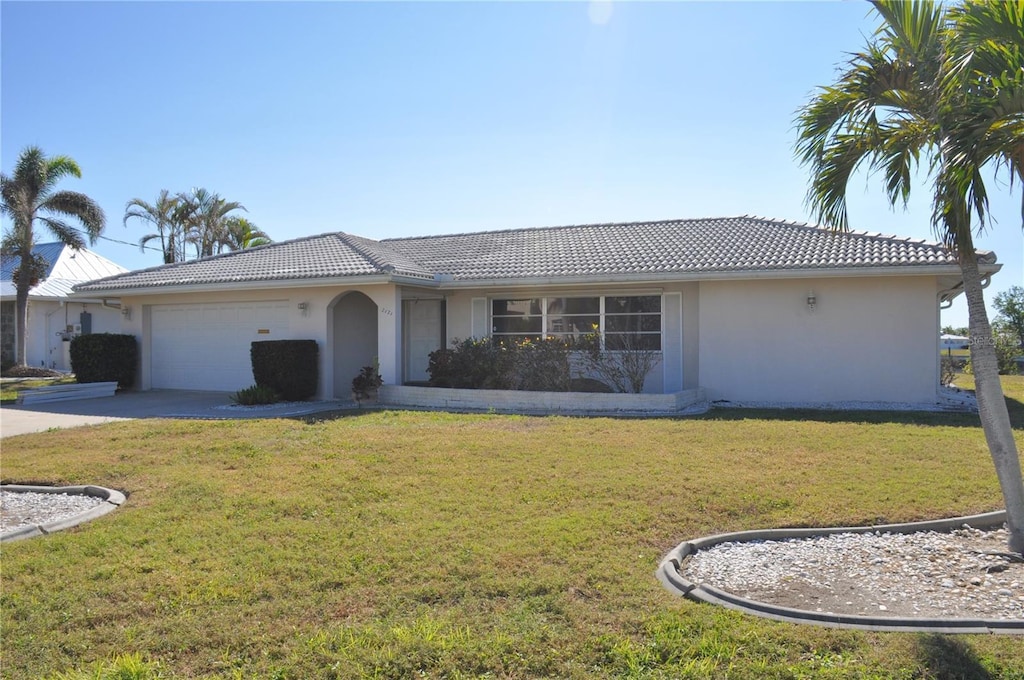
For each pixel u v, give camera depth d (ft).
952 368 72.13
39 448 35.40
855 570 17.79
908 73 20.02
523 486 25.84
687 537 20.29
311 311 56.75
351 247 62.18
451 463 29.78
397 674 12.79
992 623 14.26
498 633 14.12
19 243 86.74
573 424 39.52
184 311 63.77
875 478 26.43
